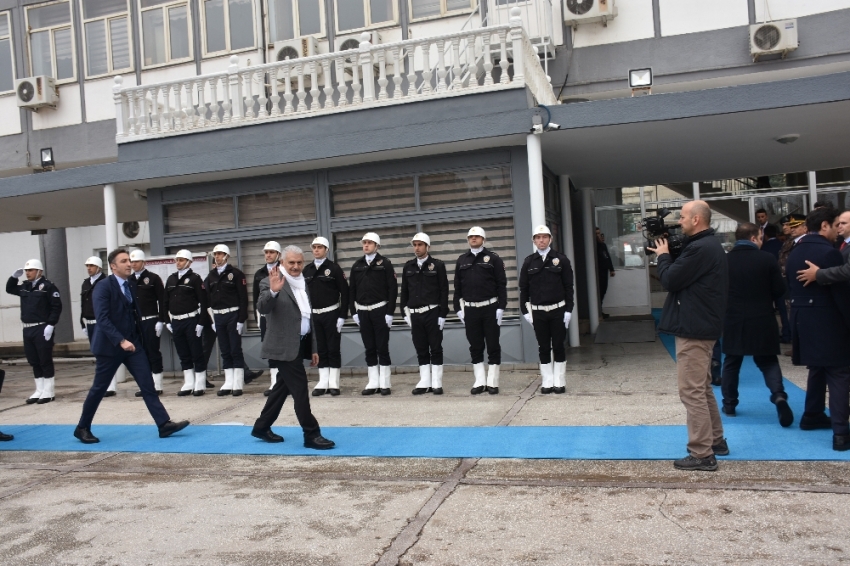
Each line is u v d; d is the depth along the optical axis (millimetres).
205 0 15188
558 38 13227
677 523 4168
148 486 5590
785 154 11867
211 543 4270
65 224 16609
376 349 9125
